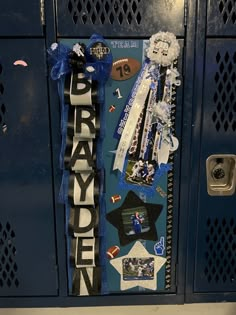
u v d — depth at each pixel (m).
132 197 1.21
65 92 1.10
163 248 1.26
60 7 1.09
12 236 1.24
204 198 1.23
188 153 1.19
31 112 1.15
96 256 1.20
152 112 1.15
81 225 1.17
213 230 1.26
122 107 1.15
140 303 1.30
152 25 1.10
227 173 1.23
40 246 1.25
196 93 1.15
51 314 1.31
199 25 1.10
